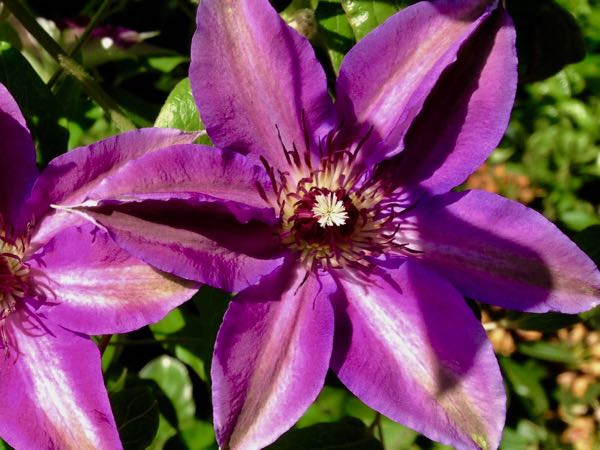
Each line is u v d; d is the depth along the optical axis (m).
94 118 0.36
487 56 0.21
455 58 0.20
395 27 0.21
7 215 0.23
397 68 0.22
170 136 0.21
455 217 0.21
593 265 0.20
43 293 0.21
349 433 0.27
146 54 0.35
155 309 0.20
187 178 0.20
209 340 0.28
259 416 0.19
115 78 0.35
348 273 0.22
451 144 0.22
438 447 0.39
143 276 0.20
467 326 0.20
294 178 0.23
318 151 0.22
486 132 0.21
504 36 0.21
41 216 0.22
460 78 0.21
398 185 0.23
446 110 0.22
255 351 0.19
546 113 0.55
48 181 0.21
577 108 0.54
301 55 0.21
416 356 0.20
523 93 0.55
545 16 0.27
